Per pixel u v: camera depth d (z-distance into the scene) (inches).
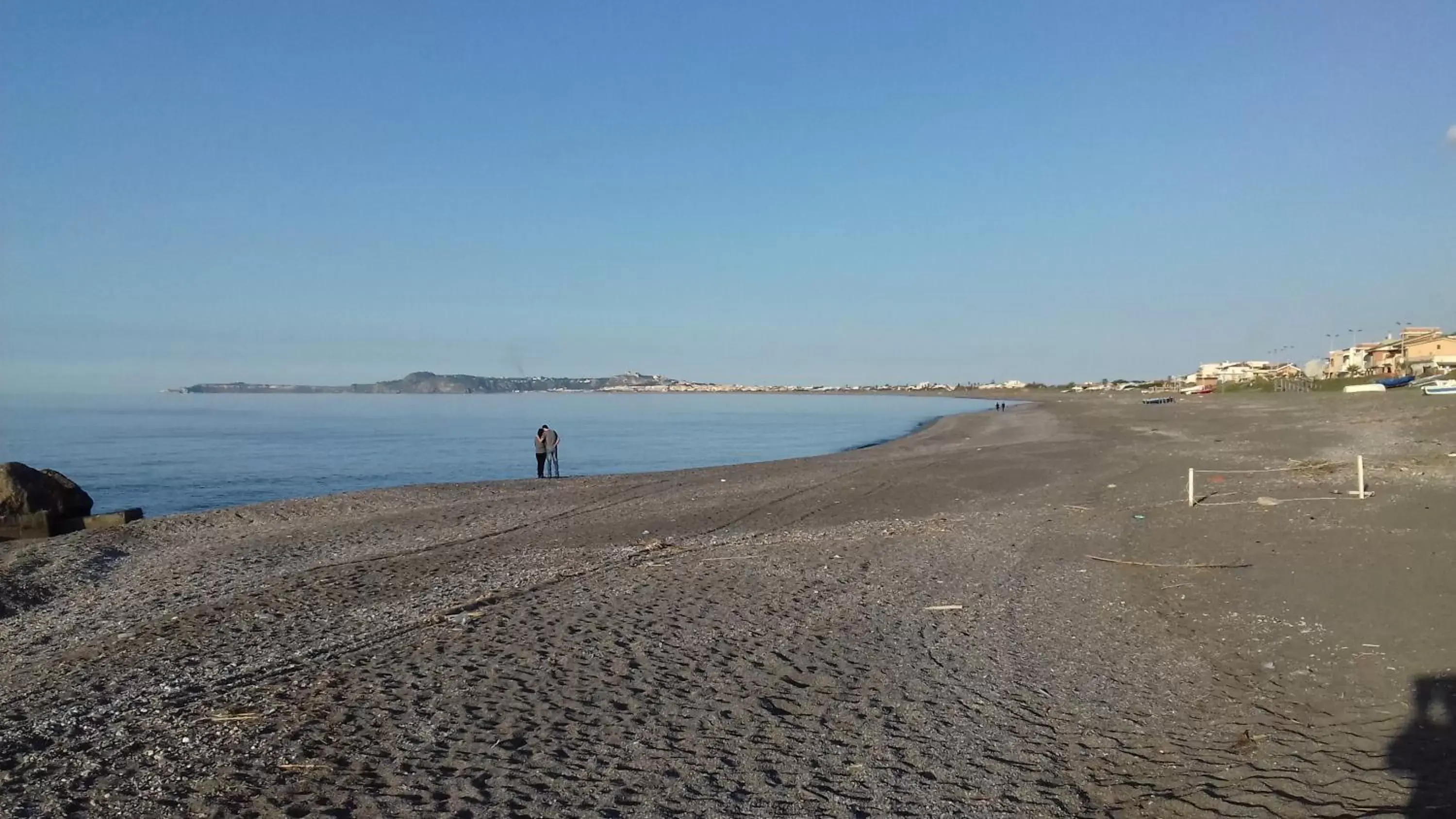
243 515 877.8
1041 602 416.2
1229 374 5654.5
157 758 239.9
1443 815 194.9
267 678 314.0
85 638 410.0
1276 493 695.1
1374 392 2743.6
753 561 531.2
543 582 480.7
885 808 206.8
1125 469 1014.4
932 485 960.9
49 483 863.1
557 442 1268.5
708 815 202.7
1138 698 285.7
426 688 298.0
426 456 1899.6
